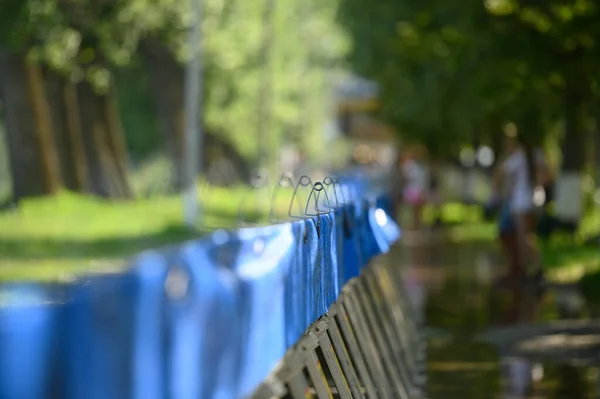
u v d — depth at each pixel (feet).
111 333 13.67
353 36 177.78
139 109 297.94
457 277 110.42
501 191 103.30
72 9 163.43
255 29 242.99
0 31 156.15
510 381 53.42
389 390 43.57
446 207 275.59
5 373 12.52
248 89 263.08
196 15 172.76
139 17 172.04
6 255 106.42
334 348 37.88
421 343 66.74
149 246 121.29
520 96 130.41
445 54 152.76
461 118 161.27
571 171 140.97
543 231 135.44
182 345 15.39
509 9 120.16
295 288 26.17
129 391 13.96
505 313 80.18
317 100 399.65
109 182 217.56
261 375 21.17
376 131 310.86
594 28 114.42
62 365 13.03
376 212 52.54
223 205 201.26
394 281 72.90
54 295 13.96
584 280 95.40
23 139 169.99
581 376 54.49
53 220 143.33
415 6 148.15
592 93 119.44
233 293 18.38
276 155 304.91
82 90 216.74
